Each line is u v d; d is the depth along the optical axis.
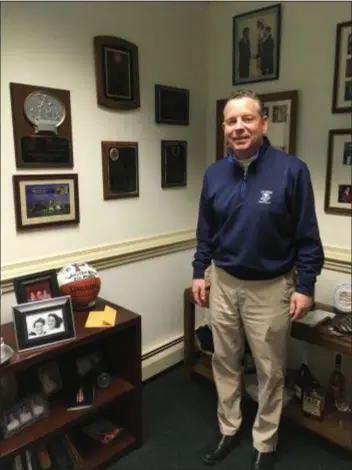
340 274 2.07
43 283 1.58
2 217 1.65
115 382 1.81
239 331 1.72
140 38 2.04
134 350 1.75
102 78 1.88
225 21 2.34
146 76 2.10
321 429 1.80
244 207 1.54
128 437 1.84
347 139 1.97
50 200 1.78
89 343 1.71
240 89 2.34
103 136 1.94
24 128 1.65
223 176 1.63
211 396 2.21
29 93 1.64
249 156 1.54
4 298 1.69
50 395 1.69
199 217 1.79
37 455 1.59
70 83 1.77
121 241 2.12
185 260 2.50
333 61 1.97
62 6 1.70
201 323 2.58
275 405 1.68
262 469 1.66
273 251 1.56
